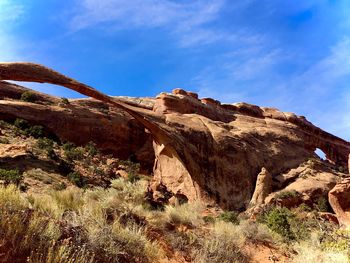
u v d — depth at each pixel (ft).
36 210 21.40
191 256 29.17
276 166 152.97
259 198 126.31
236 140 150.10
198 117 159.22
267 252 35.73
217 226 36.47
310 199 128.36
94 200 32.63
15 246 16.39
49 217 21.18
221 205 123.34
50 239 18.03
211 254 28.55
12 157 90.48
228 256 29.01
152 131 143.64
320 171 152.46
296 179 144.56
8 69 122.83
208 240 30.76
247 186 135.85
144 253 23.43
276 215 47.73
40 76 128.77
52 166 96.63
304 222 51.55
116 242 22.29
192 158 133.69
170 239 30.53
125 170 130.31
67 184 84.89
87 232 21.11
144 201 37.93
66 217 23.39
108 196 32.35
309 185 134.82
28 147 104.32
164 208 44.47
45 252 16.85
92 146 138.82
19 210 19.44
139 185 38.70
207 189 126.72
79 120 152.56
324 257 26.16
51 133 141.79
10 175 62.13
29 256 16.14
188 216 38.37
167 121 146.51
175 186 131.64
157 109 161.99
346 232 31.99
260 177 131.85
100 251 20.36
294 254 34.96
